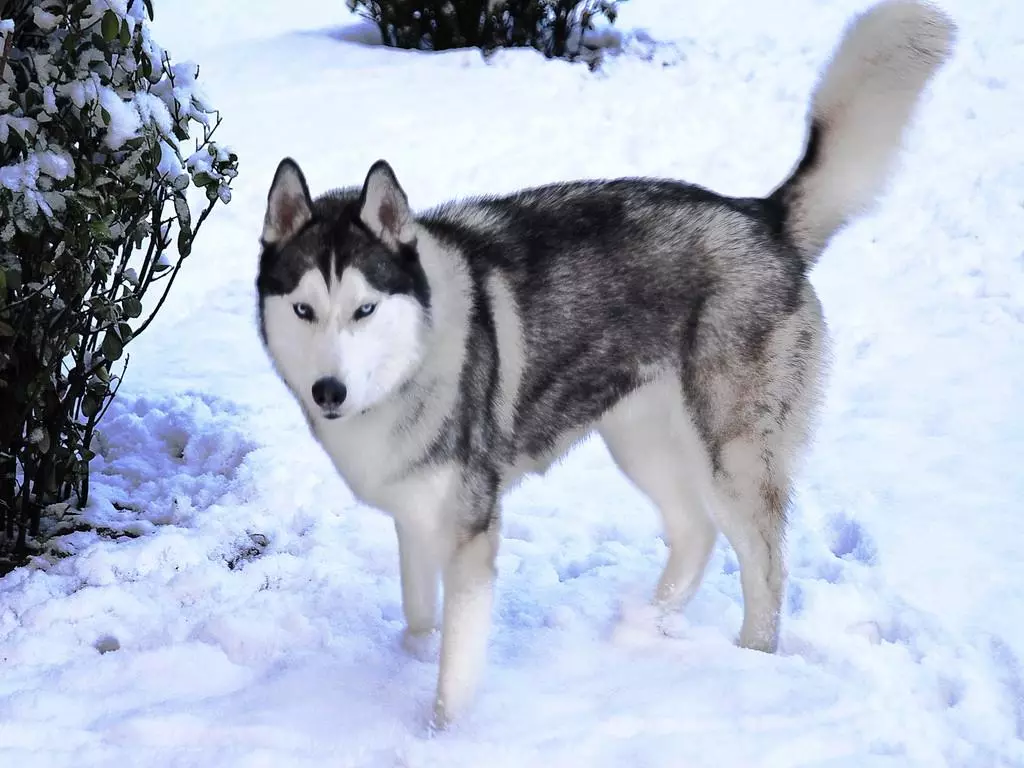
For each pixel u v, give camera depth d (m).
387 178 2.95
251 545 4.22
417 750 2.91
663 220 3.52
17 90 3.67
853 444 4.98
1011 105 9.73
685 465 3.71
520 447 3.46
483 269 3.30
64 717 3.06
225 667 3.35
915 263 7.00
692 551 3.77
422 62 11.41
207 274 7.01
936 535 4.18
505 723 3.10
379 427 3.09
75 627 3.55
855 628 3.69
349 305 2.93
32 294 3.67
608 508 4.62
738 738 2.98
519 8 11.88
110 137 3.72
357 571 4.04
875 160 3.62
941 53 3.55
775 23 13.32
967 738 3.10
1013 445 4.88
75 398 4.12
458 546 3.19
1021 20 12.24
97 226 3.64
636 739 2.99
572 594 3.86
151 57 3.97
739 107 10.27
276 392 5.59
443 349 3.11
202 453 4.95
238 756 2.85
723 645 3.52
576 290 3.41
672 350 3.55
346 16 14.41
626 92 10.71
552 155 8.93
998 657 3.46
